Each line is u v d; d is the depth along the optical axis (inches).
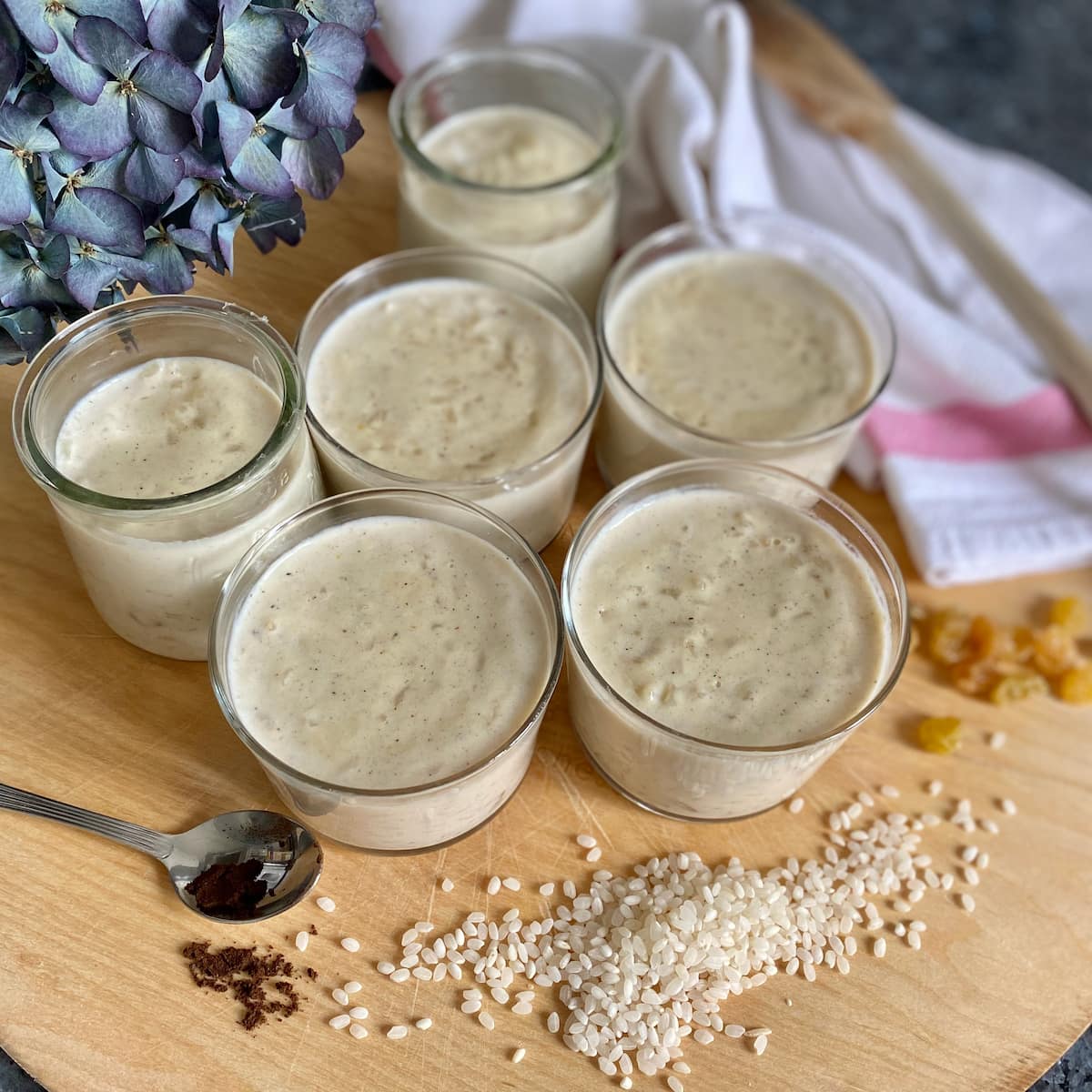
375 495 11.9
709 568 12.4
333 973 11.3
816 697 11.6
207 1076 10.5
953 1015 11.5
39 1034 10.6
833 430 13.4
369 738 11.0
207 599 12.0
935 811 12.9
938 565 14.5
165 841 11.6
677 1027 11.2
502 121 16.8
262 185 11.1
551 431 13.3
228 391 12.2
